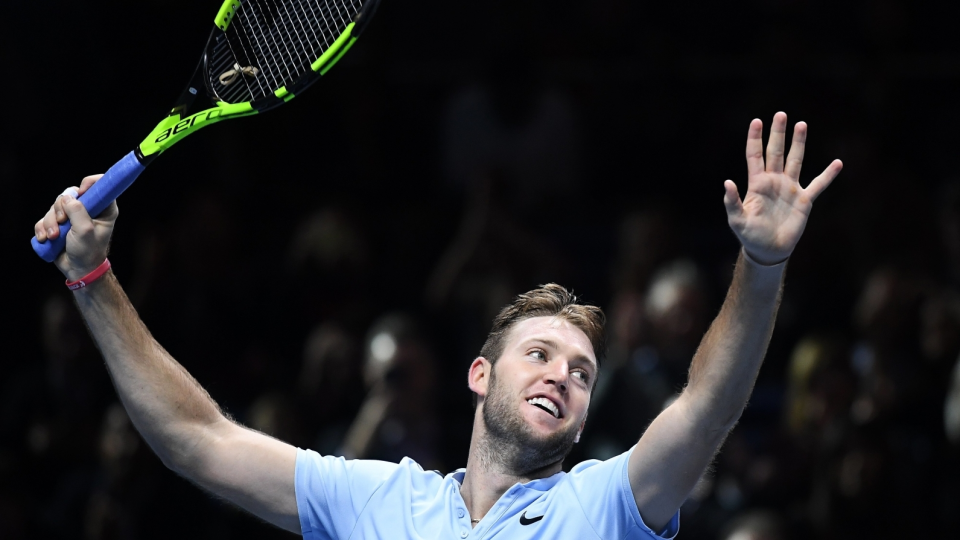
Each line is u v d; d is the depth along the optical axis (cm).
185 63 3916
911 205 3369
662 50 3909
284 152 3853
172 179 3784
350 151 3859
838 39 3866
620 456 1479
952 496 2798
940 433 2936
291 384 3303
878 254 3325
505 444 1539
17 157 3716
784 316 3341
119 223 3712
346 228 3444
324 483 1548
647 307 2839
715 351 1380
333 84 3875
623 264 3219
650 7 4009
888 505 2764
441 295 3300
